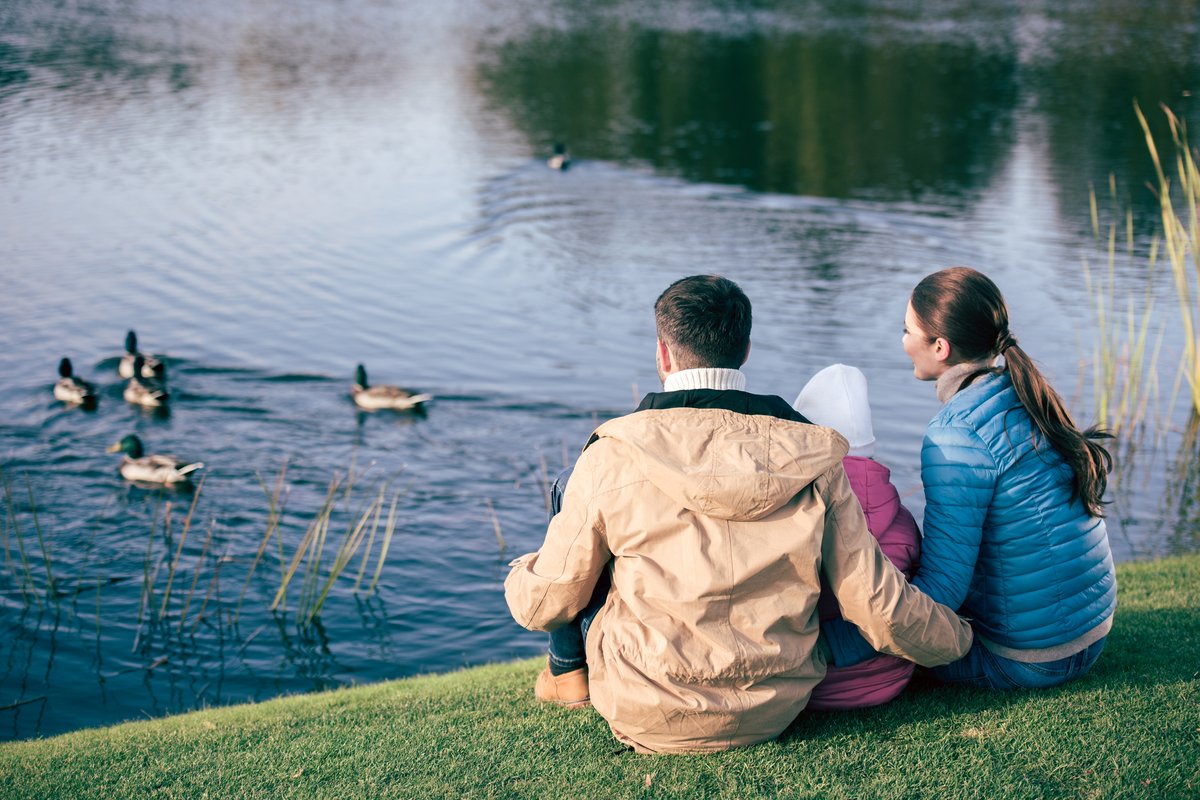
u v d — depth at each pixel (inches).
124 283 964.0
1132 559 514.9
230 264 1023.0
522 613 171.0
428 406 749.3
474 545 574.9
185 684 451.8
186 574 545.6
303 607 510.3
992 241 1087.0
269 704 289.6
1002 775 170.6
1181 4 2760.8
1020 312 890.7
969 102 1716.3
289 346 847.1
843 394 191.5
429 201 1248.2
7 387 764.6
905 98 1771.7
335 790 183.2
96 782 197.9
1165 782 167.6
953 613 172.7
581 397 764.0
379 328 886.4
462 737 199.0
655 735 171.6
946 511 177.9
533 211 1217.4
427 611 515.5
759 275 1005.2
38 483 637.3
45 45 2074.3
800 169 1380.4
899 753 176.7
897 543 180.1
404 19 2691.9
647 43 2317.9
